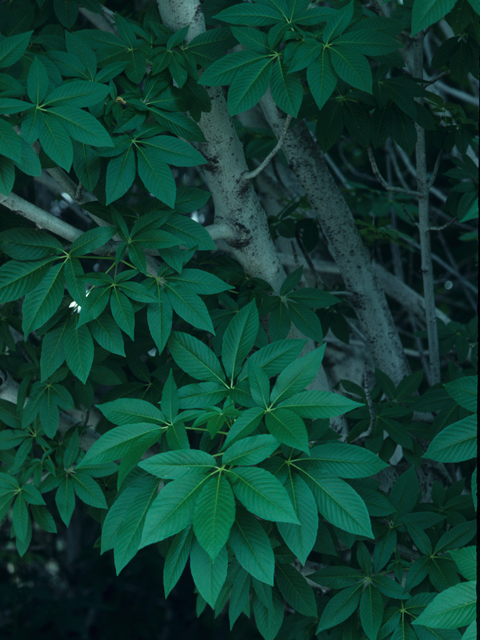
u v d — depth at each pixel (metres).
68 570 5.26
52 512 5.17
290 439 1.28
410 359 4.46
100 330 1.70
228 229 2.22
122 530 1.37
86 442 2.39
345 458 1.46
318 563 2.49
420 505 2.15
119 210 1.93
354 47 1.52
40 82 1.54
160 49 1.85
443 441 1.31
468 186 2.30
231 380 1.58
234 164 2.13
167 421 1.47
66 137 1.50
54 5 2.32
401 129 2.32
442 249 5.25
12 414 2.10
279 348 1.61
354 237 2.73
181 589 5.30
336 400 1.36
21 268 1.62
